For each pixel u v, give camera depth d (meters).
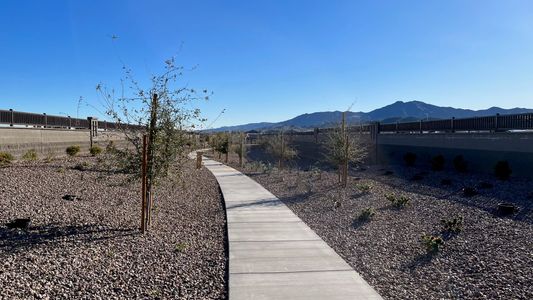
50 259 6.14
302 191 15.12
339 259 6.58
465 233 8.45
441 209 11.07
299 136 44.12
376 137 28.02
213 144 33.44
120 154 8.62
